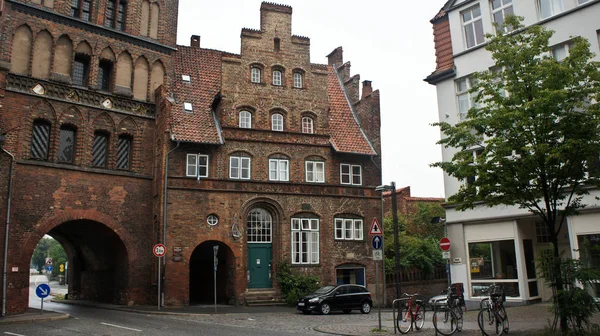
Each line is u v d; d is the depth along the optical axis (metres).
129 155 32.53
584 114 15.45
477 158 17.23
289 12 37.97
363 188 37.44
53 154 28.94
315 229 35.41
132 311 27.73
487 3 27.61
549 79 15.98
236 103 34.84
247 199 33.62
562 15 24.45
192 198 32.00
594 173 15.79
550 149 15.34
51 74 29.42
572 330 14.98
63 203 28.98
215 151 33.41
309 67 37.75
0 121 26.77
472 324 19.91
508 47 17.09
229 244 32.50
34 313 25.97
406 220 47.69
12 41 28.23
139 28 33.75
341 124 39.38
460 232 27.62
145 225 31.98
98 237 33.69
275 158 35.31
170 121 32.25
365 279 36.31
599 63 16.14
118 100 32.09
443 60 29.53
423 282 39.59
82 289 39.00
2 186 26.16
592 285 15.24
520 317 20.75
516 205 25.39
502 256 25.91
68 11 30.64
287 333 18.36
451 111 28.52
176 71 36.88
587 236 22.53
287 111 36.28
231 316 25.84
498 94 17.20
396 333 17.84
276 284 33.56
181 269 30.83
